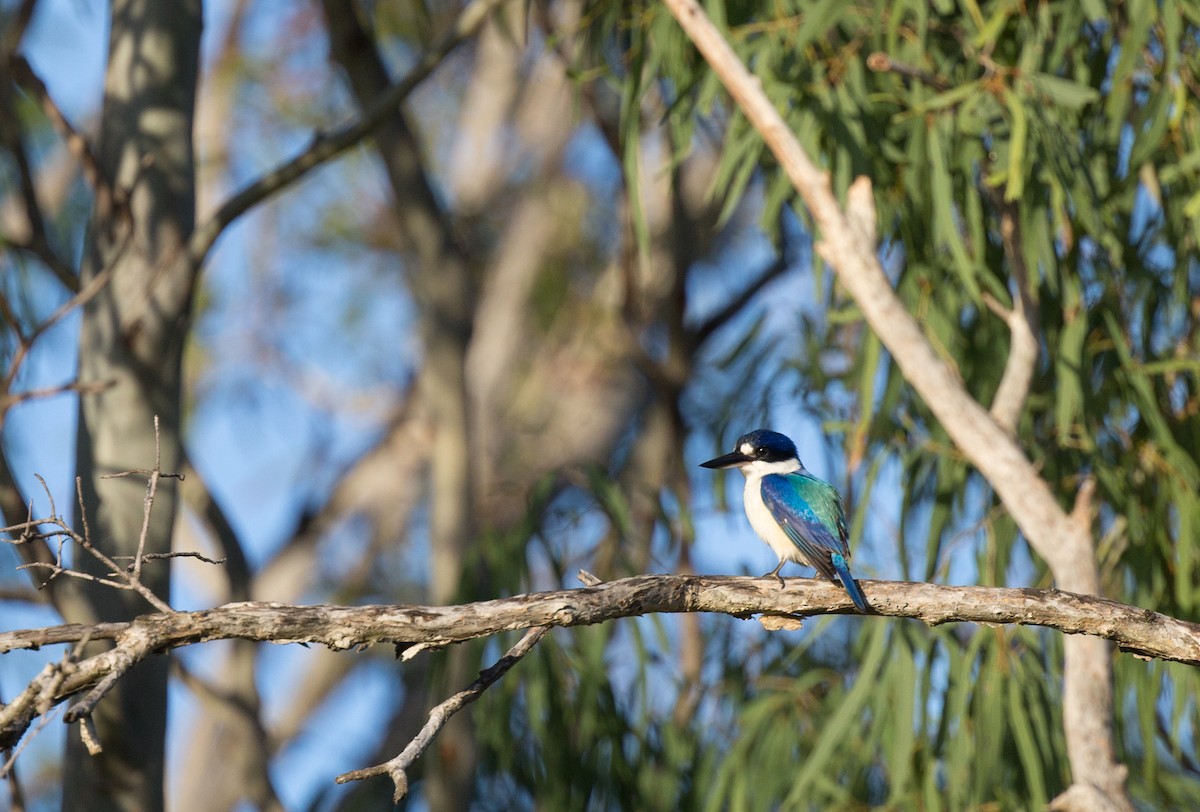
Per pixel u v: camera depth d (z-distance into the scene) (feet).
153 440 35.45
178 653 44.47
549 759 42.29
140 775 34.22
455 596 44.93
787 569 46.03
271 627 19.11
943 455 38.70
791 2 37.47
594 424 70.44
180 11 38.09
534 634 20.76
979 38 34.04
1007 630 37.24
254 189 37.29
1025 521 32.17
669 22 37.58
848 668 43.86
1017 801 36.70
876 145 36.14
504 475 68.13
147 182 36.76
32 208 36.42
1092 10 33.04
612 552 46.85
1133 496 37.65
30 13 36.01
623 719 43.14
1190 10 35.01
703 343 61.26
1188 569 36.22
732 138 36.29
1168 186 38.68
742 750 41.22
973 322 40.83
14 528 18.53
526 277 73.82
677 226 59.82
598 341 72.38
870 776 41.83
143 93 37.47
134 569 18.69
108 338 35.47
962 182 36.14
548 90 74.79
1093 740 31.99
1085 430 37.65
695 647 49.52
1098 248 38.65
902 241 39.27
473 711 44.60
